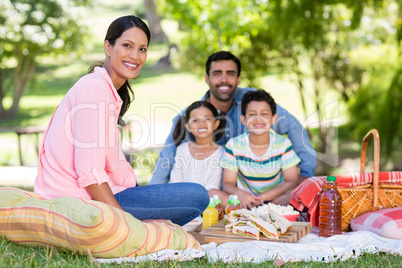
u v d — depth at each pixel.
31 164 10.73
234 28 8.48
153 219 3.02
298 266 2.52
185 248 2.73
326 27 8.88
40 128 10.73
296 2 7.19
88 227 2.43
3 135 15.62
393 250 2.76
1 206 2.73
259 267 2.49
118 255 2.53
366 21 9.11
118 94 3.14
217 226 3.28
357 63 9.29
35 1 12.67
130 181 3.11
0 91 16.91
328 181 3.32
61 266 2.35
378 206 3.45
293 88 17.55
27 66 16.09
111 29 2.96
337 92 10.05
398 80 8.40
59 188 2.77
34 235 2.63
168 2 8.65
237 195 3.78
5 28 12.91
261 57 9.11
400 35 8.37
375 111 8.56
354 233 3.06
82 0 13.29
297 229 3.14
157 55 24.16
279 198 3.79
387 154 8.55
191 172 4.12
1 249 2.61
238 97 4.47
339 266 2.57
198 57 9.85
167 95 18.67
